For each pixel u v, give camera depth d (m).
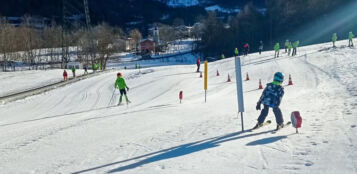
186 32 159.75
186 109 11.61
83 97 21.14
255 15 101.12
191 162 4.61
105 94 21.88
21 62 83.75
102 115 12.30
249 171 3.99
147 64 88.38
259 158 4.48
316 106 8.64
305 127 6.14
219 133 6.54
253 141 5.52
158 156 5.18
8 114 16.03
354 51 27.05
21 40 81.31
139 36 138.75
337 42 42.66
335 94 10.66
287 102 10.34
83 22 124.12
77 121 10.99
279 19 88.69
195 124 8.07
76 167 5.04
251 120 7.81
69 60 83.31
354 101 8.33
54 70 49.44
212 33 105.56
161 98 17.36
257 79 22.08
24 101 20.94
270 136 5.79
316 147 4.64
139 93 20.81
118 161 5.15
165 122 8.92
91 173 4.64
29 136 8.48
